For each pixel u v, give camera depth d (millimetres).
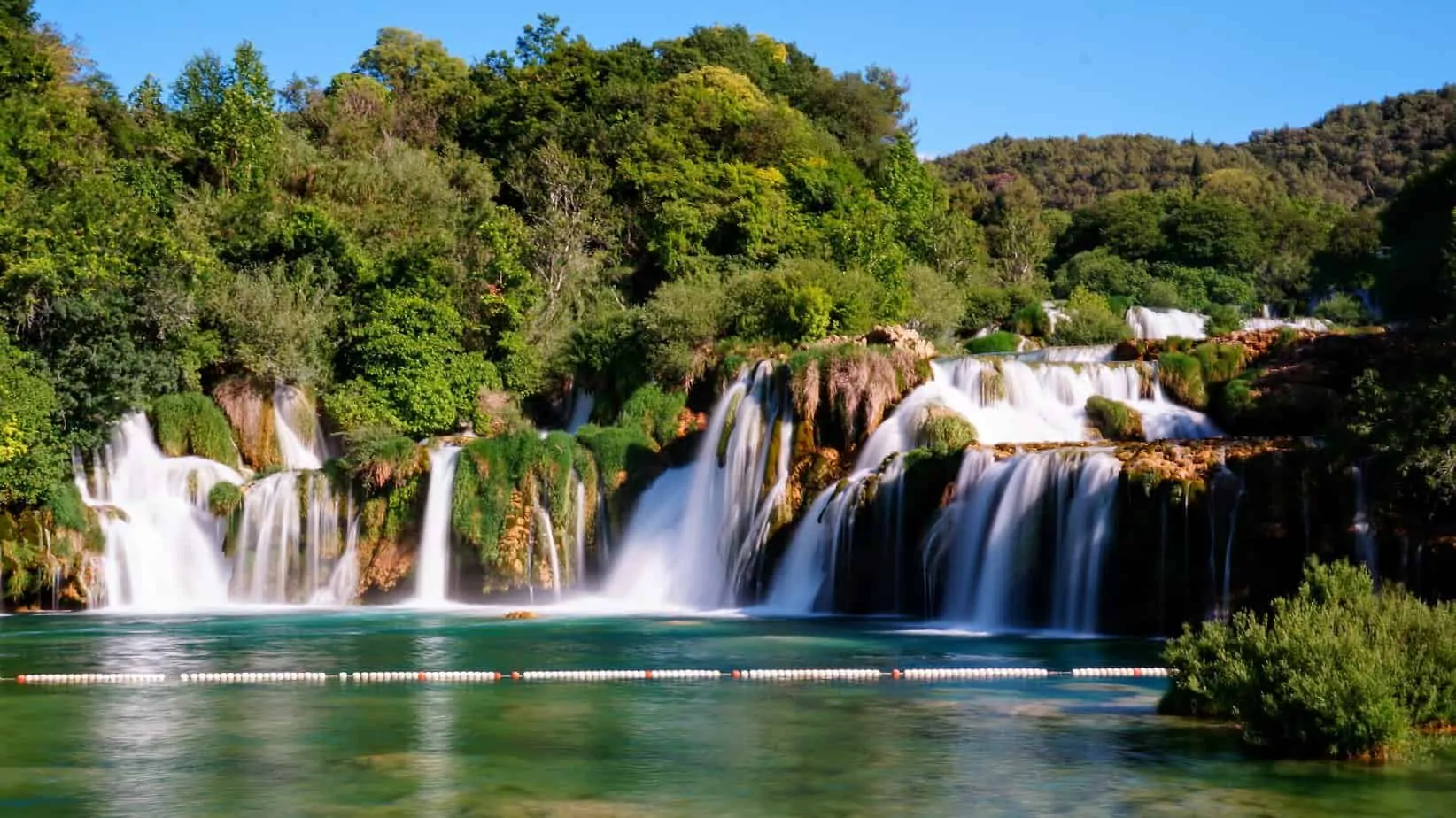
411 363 63469
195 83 90938
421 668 33188
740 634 40531
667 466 56281
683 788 19797
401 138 99812
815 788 19734
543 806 18781
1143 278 104062
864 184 102250
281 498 54281
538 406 67562
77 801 19172
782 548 49938
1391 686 22031
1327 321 83500
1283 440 40656
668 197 88688
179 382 60062
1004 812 18250
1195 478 38688
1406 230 84125
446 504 52969
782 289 63156
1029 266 105812
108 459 55625
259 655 35938
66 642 39438
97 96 87312
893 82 146875
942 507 44688
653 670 32344
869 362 51781
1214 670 24953
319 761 21781
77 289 58156
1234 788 19406
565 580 52719
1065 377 51969
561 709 26859
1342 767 20781
